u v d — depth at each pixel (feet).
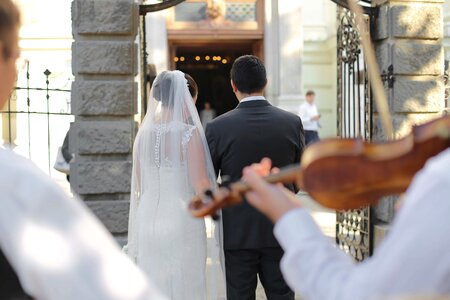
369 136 19.45
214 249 13.88
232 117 12.75
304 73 52.85
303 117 44.32
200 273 13.11
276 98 47.44
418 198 3.62
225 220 12.72
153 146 13.15
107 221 18.37
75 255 3.88
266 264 12.79
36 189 3.98
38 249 3.88
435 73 19.11
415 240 3.53
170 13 48.14
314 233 4.28
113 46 18.44
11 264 4.10
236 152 12.54
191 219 13.05
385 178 4.38
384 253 3.70
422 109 19.06
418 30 18.94
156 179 13.11
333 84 52.75
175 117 13.12
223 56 67.97
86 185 18.39
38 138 37.99
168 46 49.11
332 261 4.08
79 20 18.37
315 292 4.03
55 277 3.84
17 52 4.56
